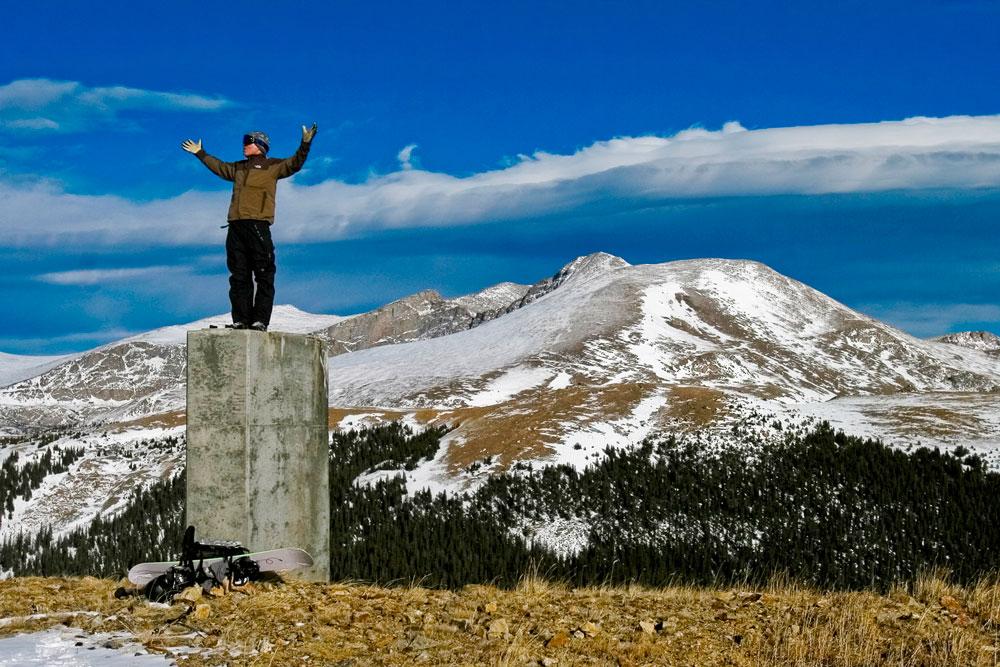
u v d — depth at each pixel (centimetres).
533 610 1131
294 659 894
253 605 1091
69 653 902
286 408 1324
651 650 947
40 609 1093
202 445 1271
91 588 1248
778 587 1426
